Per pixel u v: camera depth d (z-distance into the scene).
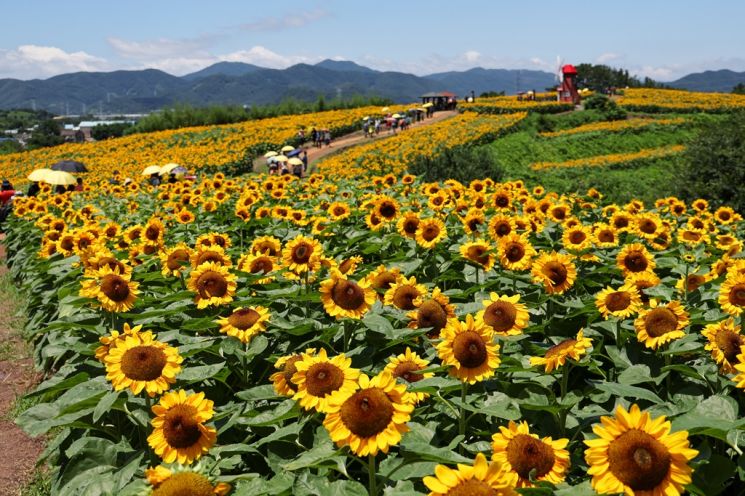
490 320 4.10
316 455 3.11
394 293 4.88
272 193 13.00
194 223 11.46
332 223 8.82
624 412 2.52
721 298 4.65
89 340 5.44
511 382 3.89
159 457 3.67
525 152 54.88
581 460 3.30
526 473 2.87
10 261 13.66
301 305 5.31
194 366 4.55
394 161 31.70
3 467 5.70
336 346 4.82
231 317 4.42
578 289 6.38
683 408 3.78
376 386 2.88
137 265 7.25
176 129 79.44
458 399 3.55
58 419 4.07
